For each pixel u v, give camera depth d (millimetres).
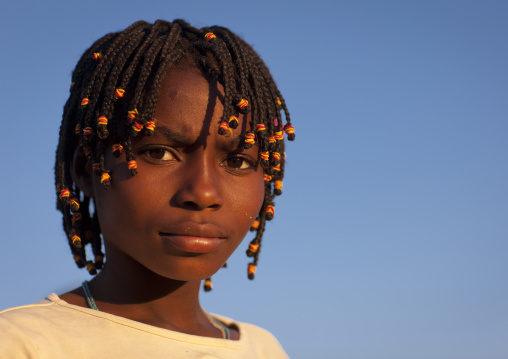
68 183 2402
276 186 2654
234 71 2262
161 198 2107
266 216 2672
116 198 2166
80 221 2461
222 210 2172
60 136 2451
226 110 2090
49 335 2055
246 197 2248
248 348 2586
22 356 1960
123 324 2156
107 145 2209
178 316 2408
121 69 2199
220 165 2215
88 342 2084
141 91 2107
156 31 2342
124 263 2307
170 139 2113
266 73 2434
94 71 2252
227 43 2348
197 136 2121
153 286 2330
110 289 2318
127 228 2146
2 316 2062
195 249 2098
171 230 2092
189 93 2137
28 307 2146
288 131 2426
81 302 2287
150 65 2154
